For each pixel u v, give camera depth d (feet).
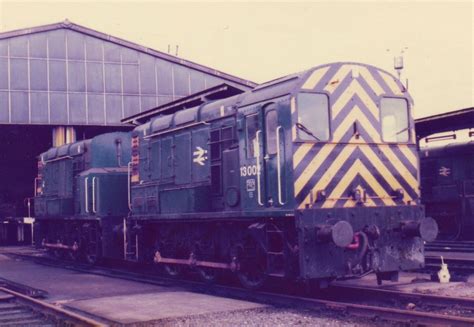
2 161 141.18
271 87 35.40
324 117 33.42
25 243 113.60
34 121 95.81
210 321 27.14
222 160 40.27
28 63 96.07
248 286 37.55
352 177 33.71
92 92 99.76
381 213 33.12
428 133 74.28
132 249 51.57
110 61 101.24
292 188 32.09
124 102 101.65
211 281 41.65
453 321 24.52
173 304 31.86
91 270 55.26
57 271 55.52
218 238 41.24
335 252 31.81
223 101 41.39
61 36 98.37
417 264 33.88
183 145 45.34
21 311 32.32
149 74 103.65
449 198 81.51
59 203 69.82
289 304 31.89
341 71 34.17
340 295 34.71
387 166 34.83
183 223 45.42
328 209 31.83
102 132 114.83
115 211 58.90
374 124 34.76
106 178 58.90
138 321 27.43
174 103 64.18
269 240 34.73
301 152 32.37
